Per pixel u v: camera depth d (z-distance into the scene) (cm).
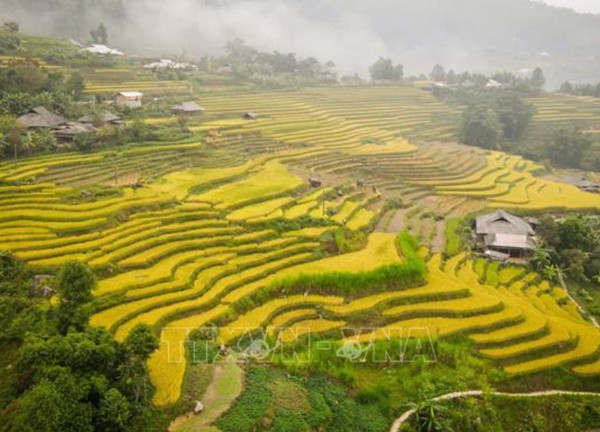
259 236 5678
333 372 3975
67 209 5588
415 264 5184
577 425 3925
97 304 4097
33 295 4134
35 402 2766
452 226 6888
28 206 5562
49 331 3378
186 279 4647
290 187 7212
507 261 6250
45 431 2692
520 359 4334
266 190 6988
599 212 8019
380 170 8919
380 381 3981
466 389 3978
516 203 8012
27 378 3228
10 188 5919
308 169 8469
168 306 4269
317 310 4603
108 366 3153
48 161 6900
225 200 6494
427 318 4703
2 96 8338
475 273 5741
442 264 5828
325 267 5172
